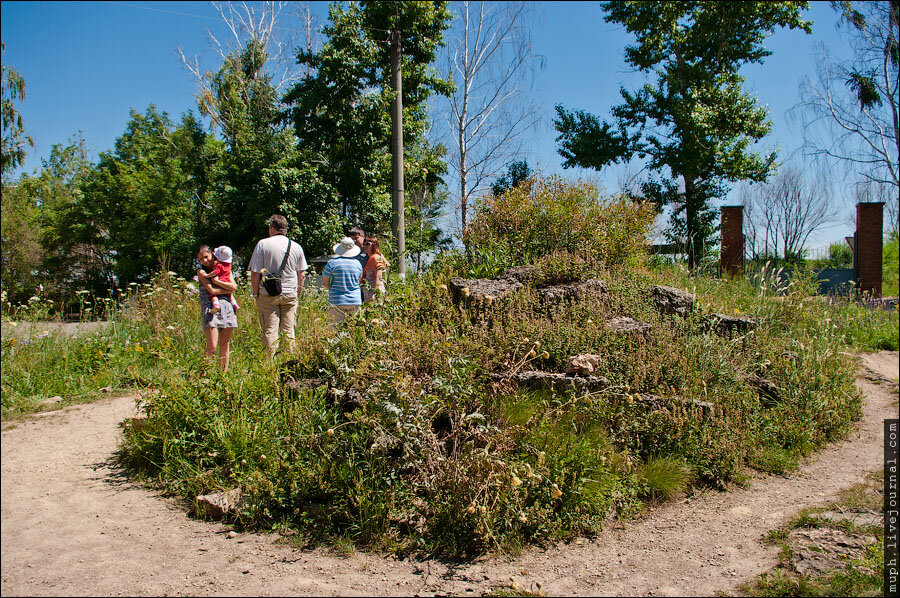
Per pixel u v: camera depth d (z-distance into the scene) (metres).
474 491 3.54
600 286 6.59
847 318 10.65
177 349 6.79
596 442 4.23
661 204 20.44
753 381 5.80
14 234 29.84
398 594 2.94
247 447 4.11
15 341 7.51
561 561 3.34
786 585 2.95
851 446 5.46
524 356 4.97
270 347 5.55
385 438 3.80
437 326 5.22
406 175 20.80
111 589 2.92
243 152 22.69
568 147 21.64
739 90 20.31
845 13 18.55
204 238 23.50
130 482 4.36
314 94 19.02
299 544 3.45
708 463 4.56
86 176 33.72
